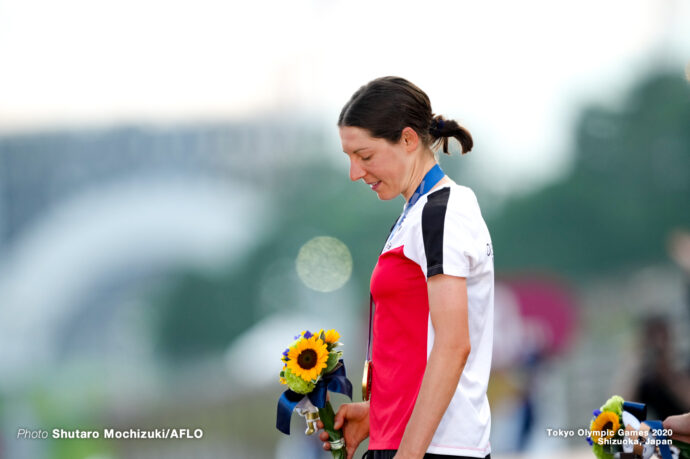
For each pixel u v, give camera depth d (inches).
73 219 7509.8
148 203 7337.6
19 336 7303.2
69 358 7096.5
